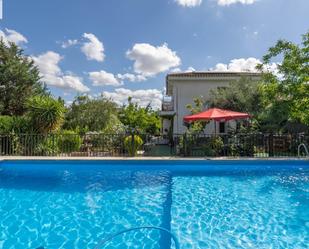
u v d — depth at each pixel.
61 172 9.87
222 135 11.82
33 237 4.39
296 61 11.45
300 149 11.57
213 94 16.52
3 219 5.17
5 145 11.62
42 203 6.17
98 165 10.52
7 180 8.55
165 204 6.15
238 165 10.37
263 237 4.46
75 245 4.12
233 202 6.30
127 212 5.62
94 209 5.79
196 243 4.24
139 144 11.71
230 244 4.21
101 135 12.35
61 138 12.00
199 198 6.62
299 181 8.36
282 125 14.12
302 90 11.34
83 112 19.48
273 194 6.95
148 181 8.45
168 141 19.17
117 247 4.08
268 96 12.38
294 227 4.88
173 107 19.97
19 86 23.62
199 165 10.40
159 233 4.59
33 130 12.41
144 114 29.72
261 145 11.57
